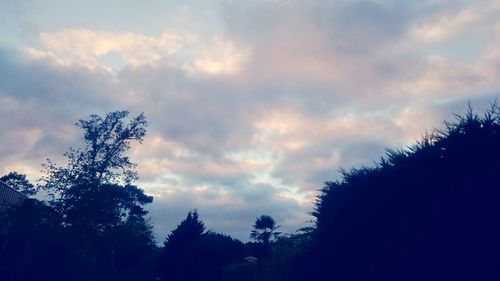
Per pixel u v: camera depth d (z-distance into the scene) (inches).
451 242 462.6
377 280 542.0
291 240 880.9
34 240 708.0
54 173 815.1
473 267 444.5
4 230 735.1
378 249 548.1
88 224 791.7
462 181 474.0
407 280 501.7
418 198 514.9
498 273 432.1
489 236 441.7
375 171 611.8
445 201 477.7
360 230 590.6
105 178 866.1
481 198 453.7
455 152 502.9
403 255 502.3
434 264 473.1
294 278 708.7
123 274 841.5
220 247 2032.5
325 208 674.2
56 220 780.6
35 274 677.3
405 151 593.0
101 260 809.5
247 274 1086.4
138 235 935.7
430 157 527.5
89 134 877.2
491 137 486.9
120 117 904.3
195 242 2066.9
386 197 559.5
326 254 646.5
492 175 458.6
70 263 711.7
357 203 605.0
